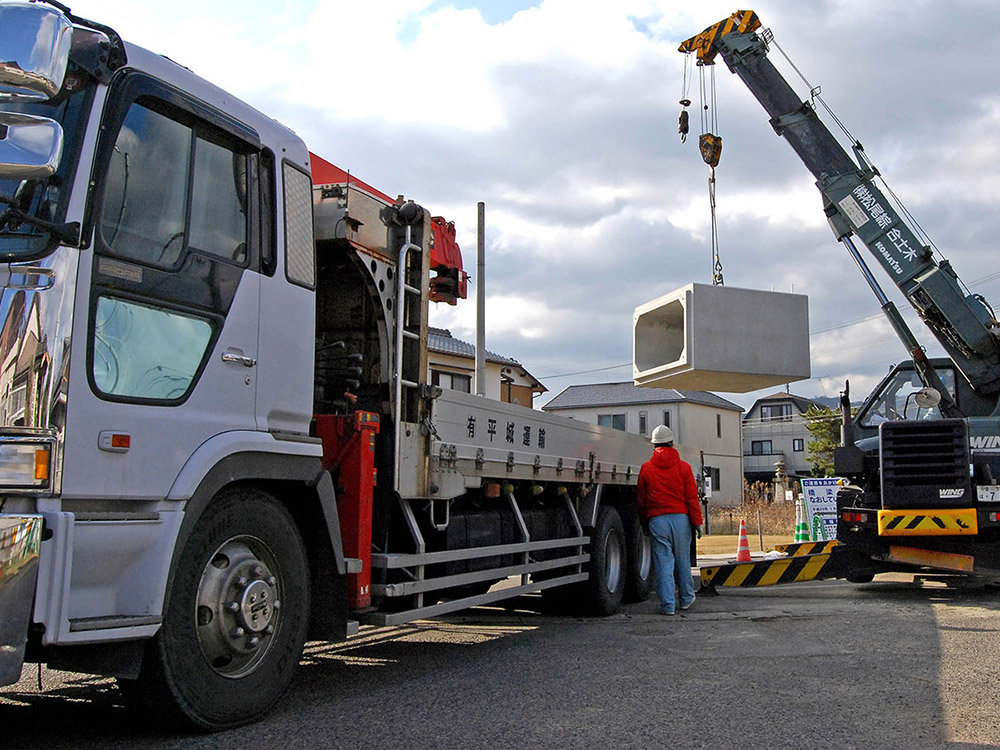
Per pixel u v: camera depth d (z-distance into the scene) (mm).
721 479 56031
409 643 7480
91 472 3891
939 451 10766
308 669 6336
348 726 4711
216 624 4551
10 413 3678
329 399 6418
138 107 4270
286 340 5121
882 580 13055
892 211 12586
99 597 3973
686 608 9828
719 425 56469
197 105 4605
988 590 11570
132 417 4090
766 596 11117
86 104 4027
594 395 57719
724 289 9961
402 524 6316
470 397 7102
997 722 4859
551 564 8406
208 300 4570
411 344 6469
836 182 12820
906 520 10703
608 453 10078
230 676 4598
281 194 5195
